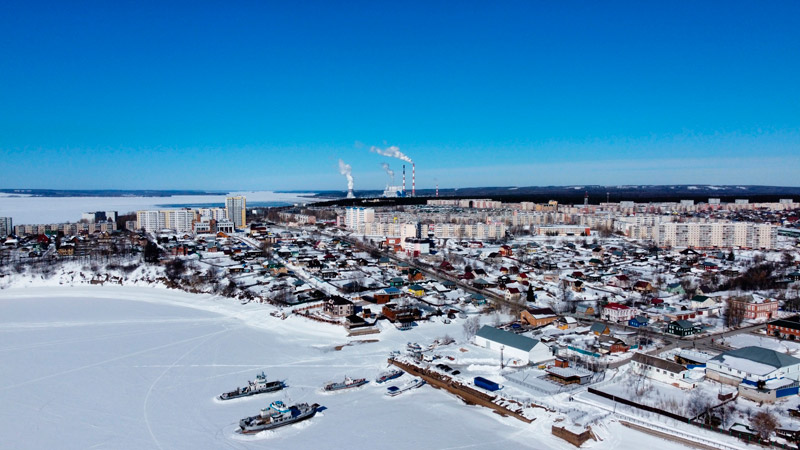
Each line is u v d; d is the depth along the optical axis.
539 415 123.50
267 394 138.88
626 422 118.25
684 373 136.88
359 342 182.25
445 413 127.69
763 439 106.19
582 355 159.75
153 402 133.75
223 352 172.50
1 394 138.62
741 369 135.38
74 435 116.69
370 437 116.06
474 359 160.75
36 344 180.75
